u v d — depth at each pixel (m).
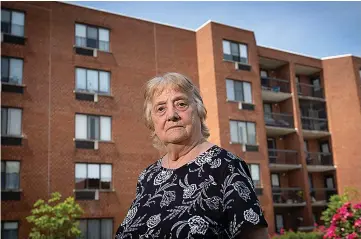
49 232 19.59
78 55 23.92
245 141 27.00
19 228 20.12
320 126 34.38
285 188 29.55
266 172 27.08
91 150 22.89
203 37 28.25
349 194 30.91
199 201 2.30
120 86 24.81
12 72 21.92
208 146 2.63
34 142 21.44
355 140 32.56
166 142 2.71
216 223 2.24
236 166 2.38
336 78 34.19
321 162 33.22
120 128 24.12
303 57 33.56
